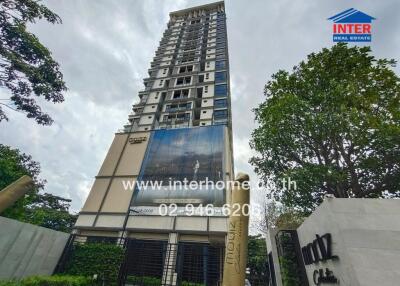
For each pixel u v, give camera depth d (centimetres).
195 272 1594
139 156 2469
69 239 1342
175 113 3406
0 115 1126
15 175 1367
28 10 1120
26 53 1159
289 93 887
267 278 920
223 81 3722
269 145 906
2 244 948
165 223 1850
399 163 738
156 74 4225
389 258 411
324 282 524
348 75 848
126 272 1239
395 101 780
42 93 1208
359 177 825
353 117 698
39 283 845
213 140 2433
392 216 457
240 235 262
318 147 859
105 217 1997
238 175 311
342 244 445
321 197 817
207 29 5081
